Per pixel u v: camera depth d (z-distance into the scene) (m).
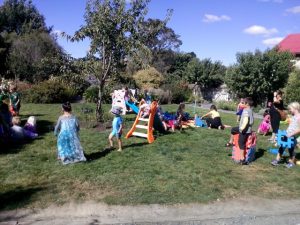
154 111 11.55
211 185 7.38
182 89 33.31
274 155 10.11
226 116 20.62
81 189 6.91
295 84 29.73
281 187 7.46
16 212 5.94
